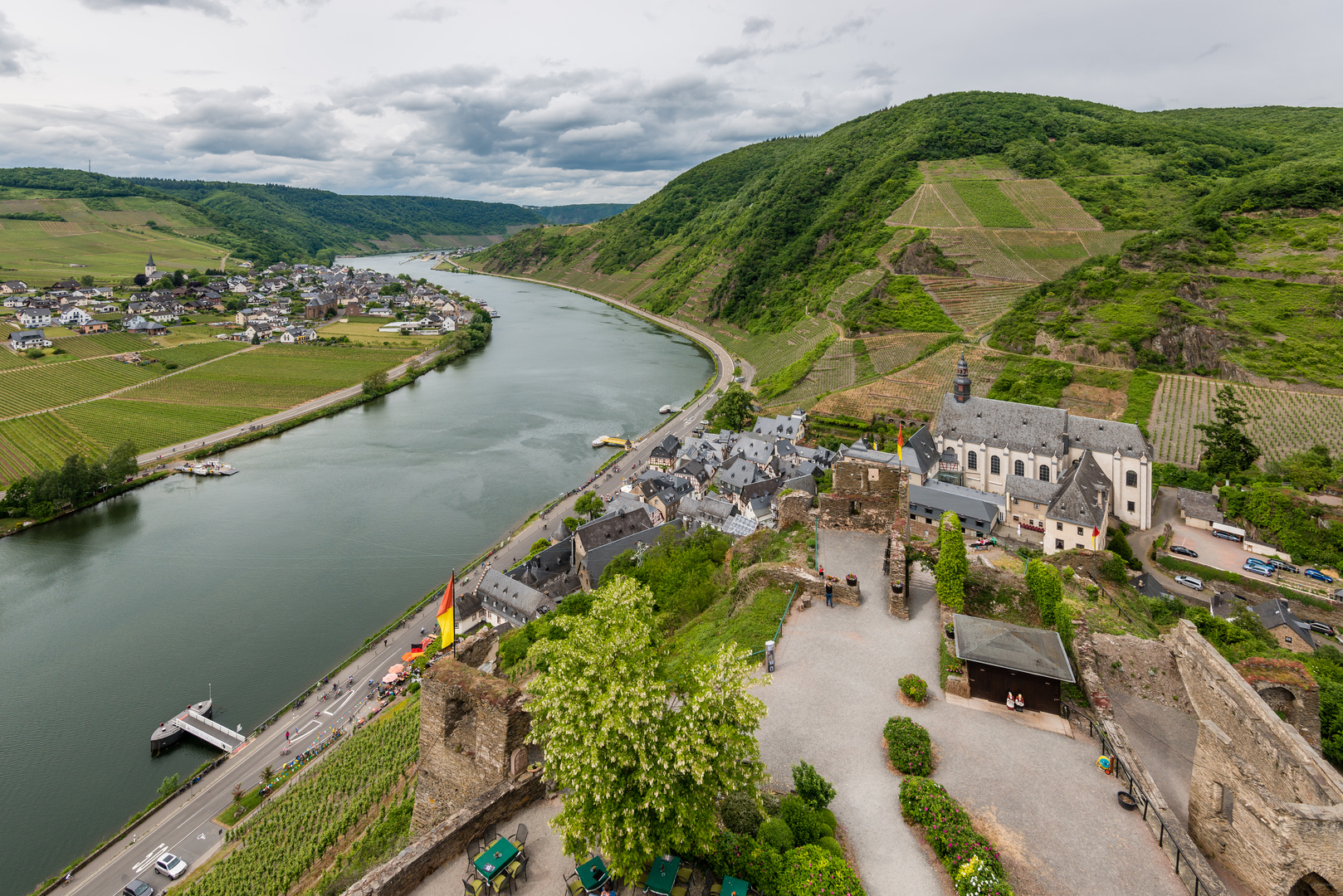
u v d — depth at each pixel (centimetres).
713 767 2317
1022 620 4231
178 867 5959
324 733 7756
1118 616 4556
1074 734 3198
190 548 12525
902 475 5294
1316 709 3534
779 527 5888
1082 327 17788
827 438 16950
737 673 2511
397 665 8806
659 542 9494
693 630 5022
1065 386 16162
